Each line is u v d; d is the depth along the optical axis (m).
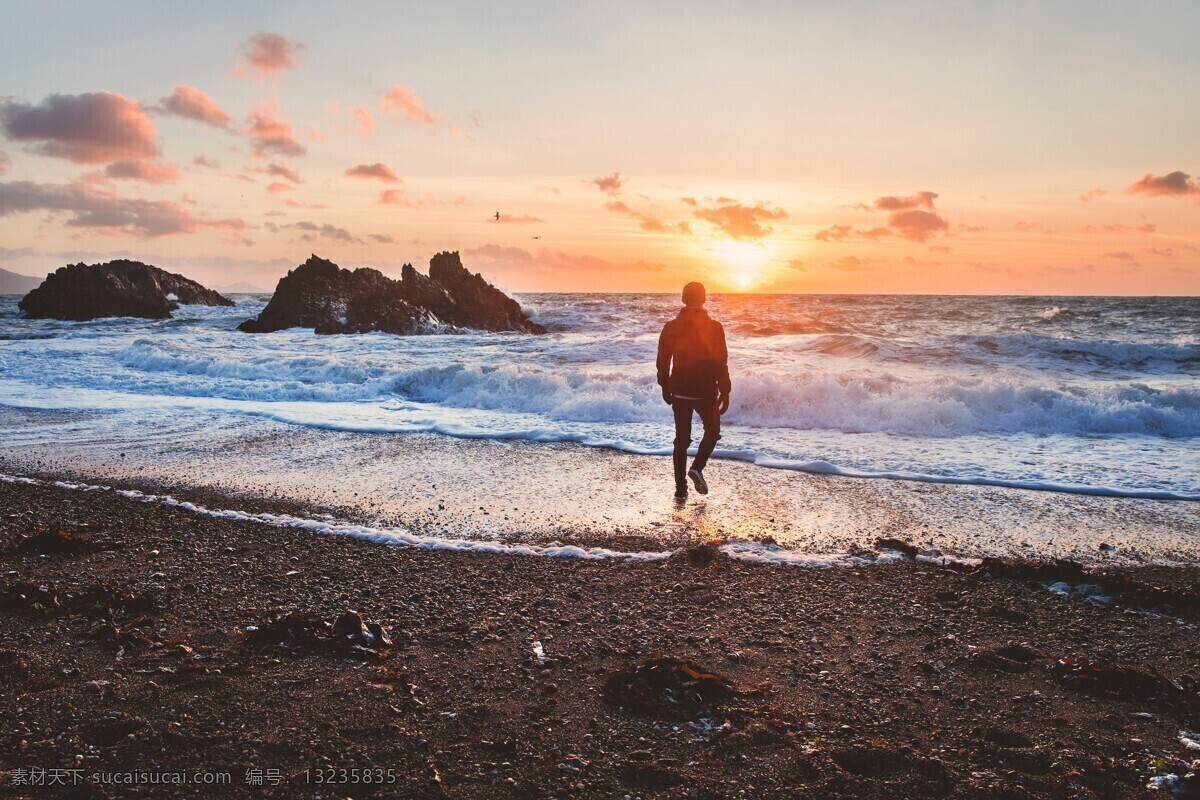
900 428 9.93
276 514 6.21
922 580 4.74
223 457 8.41
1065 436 9.59
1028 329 27.19
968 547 5.49
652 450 8.76
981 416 10.18
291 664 3.40
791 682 3.34
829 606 4.30
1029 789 2.51
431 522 6.04
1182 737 2.87
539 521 6.06
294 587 4.51
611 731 2.87
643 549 5.39
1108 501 6.71
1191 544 5.55
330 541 5.48
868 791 2.51
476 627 3.93
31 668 3.27
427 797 2.42
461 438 9.50
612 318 36.97
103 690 3.08
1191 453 8.56
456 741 2.78
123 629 3.76
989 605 4.32
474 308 36.50
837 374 11.80
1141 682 3.26
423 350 20.67
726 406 6.79
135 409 11.53
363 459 8.32
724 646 3.73
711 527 5.92
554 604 4.29
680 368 6.65
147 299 45.72
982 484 7.31
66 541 5.16
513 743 2.75
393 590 4.48
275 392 13.11
